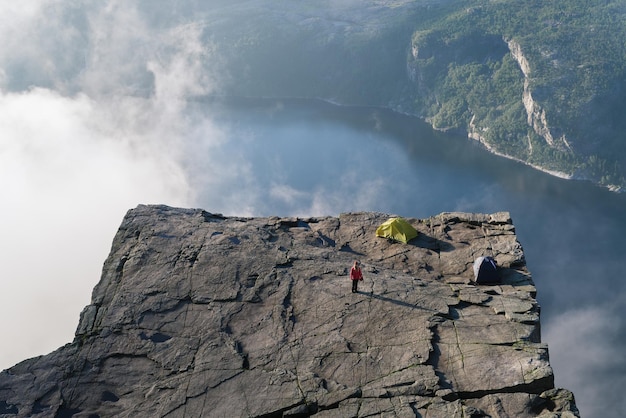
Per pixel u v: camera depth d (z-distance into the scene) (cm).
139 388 2452
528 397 2302
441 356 2519
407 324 2712
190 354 2602
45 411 2366
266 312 2833
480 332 2650
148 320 2789
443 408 2253
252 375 2475
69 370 2544
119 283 3033
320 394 2358
